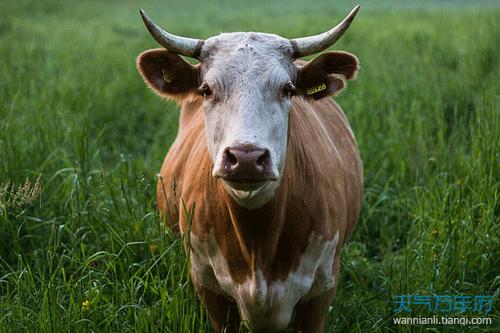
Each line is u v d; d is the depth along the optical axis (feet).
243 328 15.37
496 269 17.25
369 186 22.00
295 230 13.46
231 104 11.94
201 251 14.30
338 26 13.17
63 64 37.01
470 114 25.34
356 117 25.04
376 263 18.67
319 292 14.40
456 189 19.52
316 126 15.33
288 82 12.40
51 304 14.21
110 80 35.42
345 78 13.93
